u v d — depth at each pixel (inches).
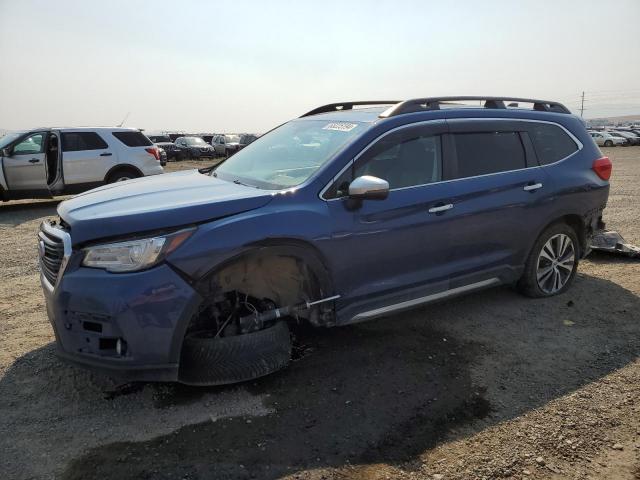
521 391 133.7
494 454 109.0
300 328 166.1
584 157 201.5
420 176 157.9
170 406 125.8
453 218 160.6
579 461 107.3
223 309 132.6
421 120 161.2
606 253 257.9
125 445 111.0
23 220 403.5
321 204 137.4
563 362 149.2
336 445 111.4
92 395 130.6
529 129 188.2
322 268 136.7
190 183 152.0
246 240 123.0
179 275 117.2
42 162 446.6
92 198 138.0
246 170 165.0
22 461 105.5
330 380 138.1
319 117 183.3
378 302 149.9
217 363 124.6
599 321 178.1
